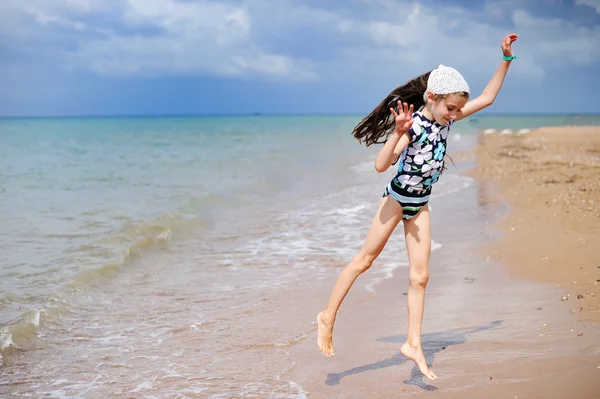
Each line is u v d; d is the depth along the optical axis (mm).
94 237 9508
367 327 5613
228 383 4527
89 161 23672
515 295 6184
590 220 9219
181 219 11070
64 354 5203
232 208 12828
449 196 13500
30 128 70312
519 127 55438
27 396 4414
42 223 10625
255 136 45500
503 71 4203
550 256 7547
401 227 10242
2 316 5949
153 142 37781
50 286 6992
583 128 41812
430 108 3918
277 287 7133
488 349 4711
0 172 19516
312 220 11336
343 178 17641
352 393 4211
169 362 4984
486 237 9227
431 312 5902
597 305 5461
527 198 12141
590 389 3789
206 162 22844
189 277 7668
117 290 7133
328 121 100125
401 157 4035
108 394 4414
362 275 7496
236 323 5906
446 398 3953
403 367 4582
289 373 4668
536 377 4066
